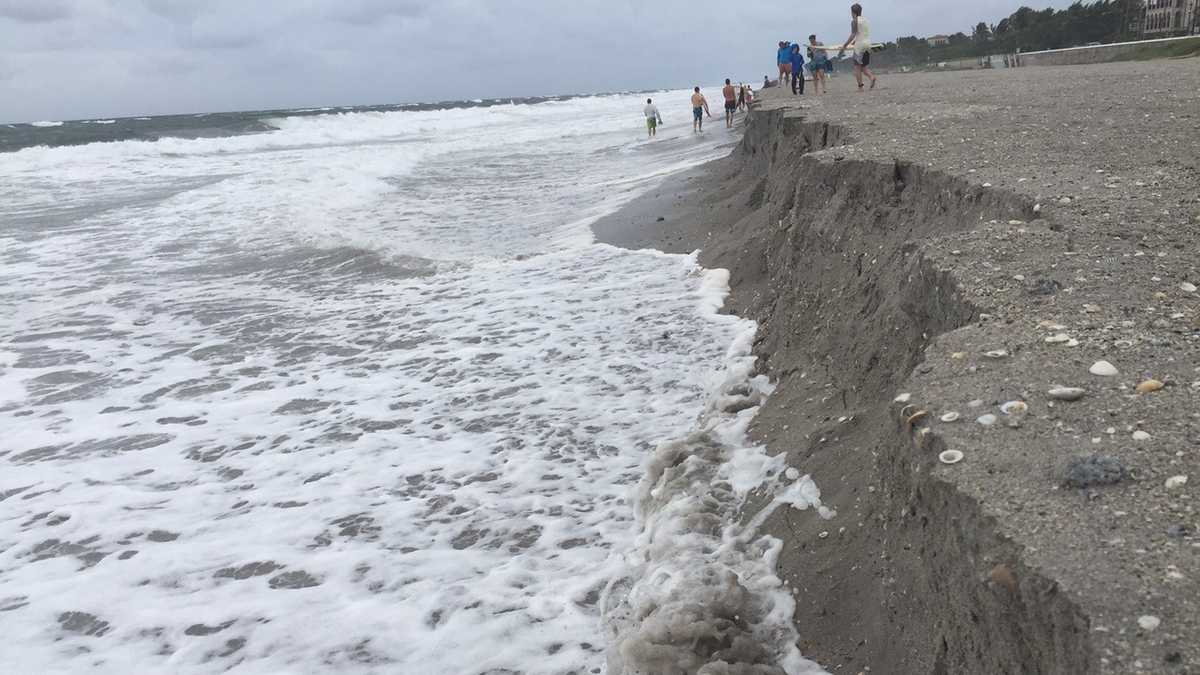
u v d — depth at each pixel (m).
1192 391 2.58
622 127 42.00
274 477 5.66
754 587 3.64
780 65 25.44
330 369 7.84
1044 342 3.03
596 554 4.43
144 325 9.62
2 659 3.87
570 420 6.20
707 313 8.26
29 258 13.30
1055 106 9.96
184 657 3.83
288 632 3.96
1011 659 2.02
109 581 4.49
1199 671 1.56
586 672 3.50
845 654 3.14
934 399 2.80
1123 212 4.38
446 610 4.03
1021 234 4.15
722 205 12.49
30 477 5.83
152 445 6.31
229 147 39.56
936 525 2.47
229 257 13.07
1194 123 7.55
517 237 13.35
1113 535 1.98
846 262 5.85
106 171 26.91
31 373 8.07
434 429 6.27
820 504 3.96
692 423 5.91
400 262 12.13
